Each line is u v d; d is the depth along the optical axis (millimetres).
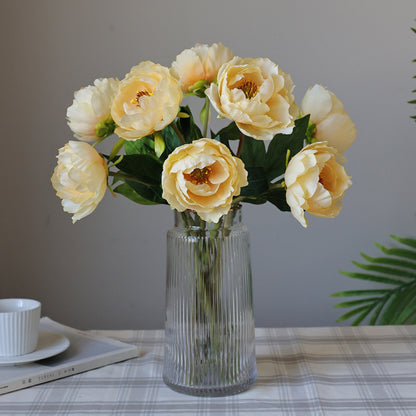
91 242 2371
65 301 2396
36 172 2340
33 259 2375
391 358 1516
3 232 2359
